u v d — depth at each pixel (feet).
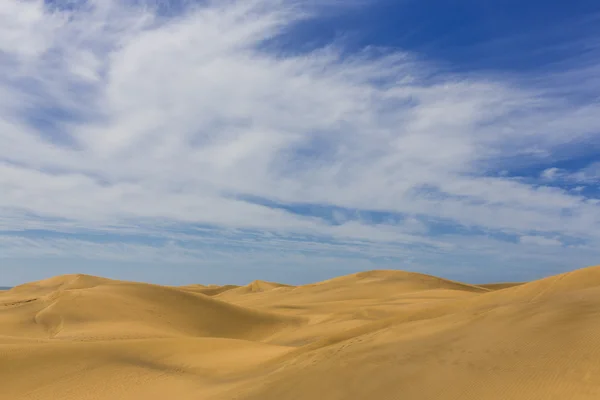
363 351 49.57
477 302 59.47
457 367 40.37
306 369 49.80
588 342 37.91
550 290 55.57
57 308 149.69
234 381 59.93
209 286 519.60
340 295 298.15
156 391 62.59
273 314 183.32
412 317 60.54
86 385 66.80
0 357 74.28
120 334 125.70
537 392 33.91
